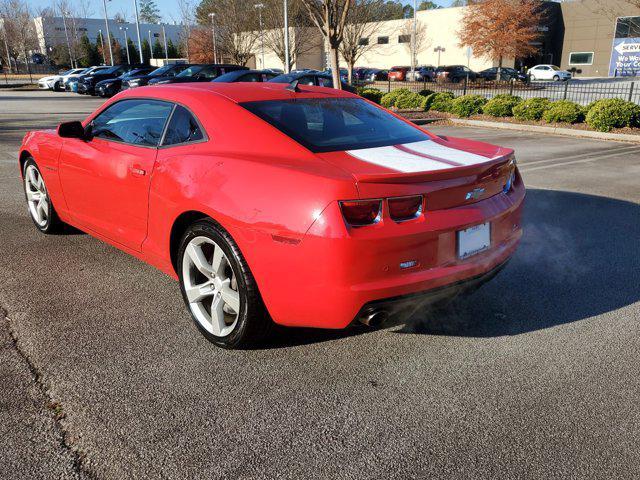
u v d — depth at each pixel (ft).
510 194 10.91
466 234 9.57
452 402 8.75
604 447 7.71
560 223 18.95
